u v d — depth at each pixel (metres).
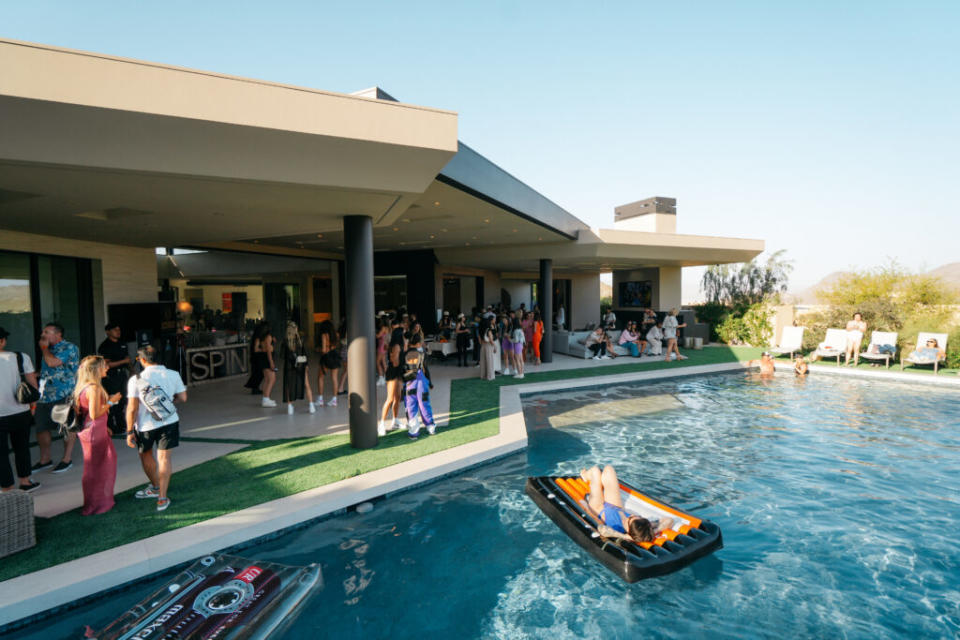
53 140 4.20
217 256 22.31
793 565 4.85
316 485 5.91
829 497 6.37
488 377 13.58
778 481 6.89
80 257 10.51
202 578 4.21
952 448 8.27
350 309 7.32
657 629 3.95
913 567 4.82
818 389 13.19
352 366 7.31
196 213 7.32
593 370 15.40
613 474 5.53
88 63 4.03
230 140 4.75
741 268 26.83
